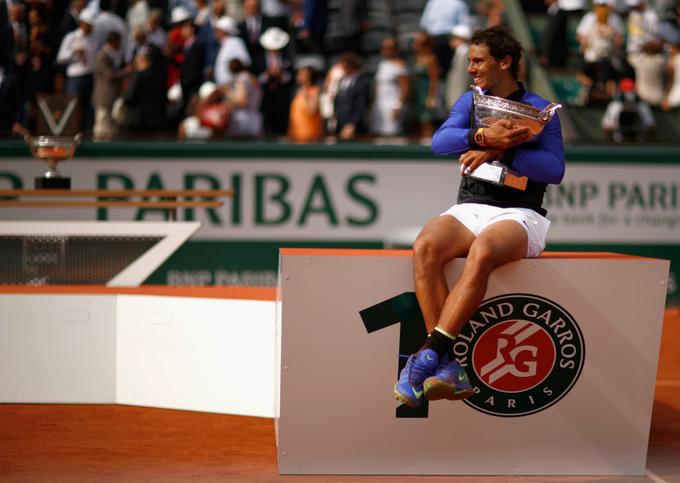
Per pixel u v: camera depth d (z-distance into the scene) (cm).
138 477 1360
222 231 3359
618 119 3662
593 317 1379
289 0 4072
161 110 3447
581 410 1398
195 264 3359
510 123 1308
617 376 1395
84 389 1834
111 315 1834
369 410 1377
